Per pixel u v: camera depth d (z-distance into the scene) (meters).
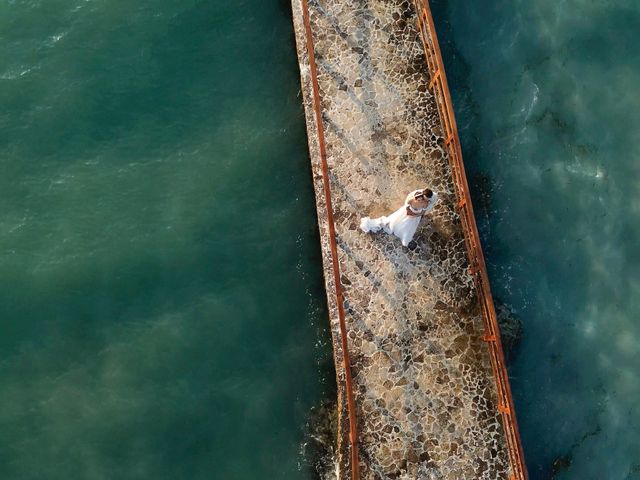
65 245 19.39
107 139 20.34
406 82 19.72
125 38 21.11
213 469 18.23
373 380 18.11
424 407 17.98
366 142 19.33
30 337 18.73
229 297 19.41
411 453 17.80
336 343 18.42
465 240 18.58
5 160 19.97
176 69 21.06
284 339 19.27
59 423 18.19
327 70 19.84
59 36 20.94
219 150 20.52
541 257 19.77
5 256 19.19
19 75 20.59
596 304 19.45
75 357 18.67
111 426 18.27
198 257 19.62
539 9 21.27
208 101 20.91
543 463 18.75
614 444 18.72
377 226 18.59
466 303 18.45
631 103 20.42
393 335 18.31
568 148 20.36
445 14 21.41
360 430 17.91
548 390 19.08
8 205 19.67
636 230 19.72
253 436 18.53
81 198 19.81
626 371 19.06
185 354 18.89
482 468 17.75
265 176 20.45
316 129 19.53
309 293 19.64
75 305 19.02
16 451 17.97
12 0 21.08
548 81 20.81
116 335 18.88
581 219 19.91
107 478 17.97
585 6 21.19
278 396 18.84
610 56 20.81
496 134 20.62
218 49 21.36
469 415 17.95
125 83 20.81
